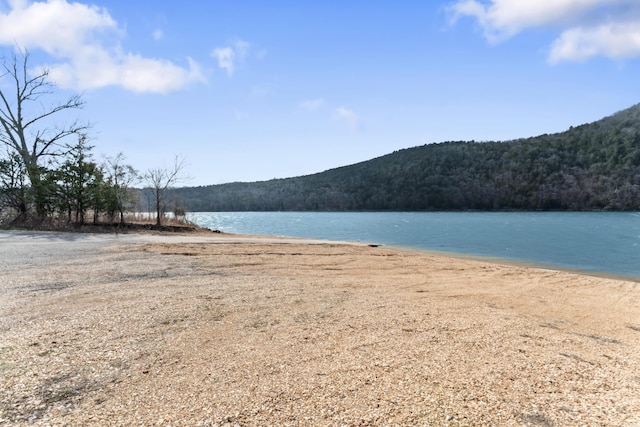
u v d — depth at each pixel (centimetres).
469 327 582
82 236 1903
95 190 2286
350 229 4453
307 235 3512
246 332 520
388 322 590
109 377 371
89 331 500
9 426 285
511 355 466
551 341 536
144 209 2988
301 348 463
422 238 3203
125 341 468
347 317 612
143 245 1532
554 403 346
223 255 1397
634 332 653
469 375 399
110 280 855
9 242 1564
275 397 338
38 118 2559
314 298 743
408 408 325
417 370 407
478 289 1009
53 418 297
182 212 3073
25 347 439
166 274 962
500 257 2052
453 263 1556
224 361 417
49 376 369
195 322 555
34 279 838
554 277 1328
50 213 2358
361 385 366
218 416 304
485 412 324
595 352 502
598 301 955
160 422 294
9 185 2305
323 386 362
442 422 305
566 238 3200
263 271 1101
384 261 1500
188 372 387
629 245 2692
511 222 5638
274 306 667
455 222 5775
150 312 596
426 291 922
